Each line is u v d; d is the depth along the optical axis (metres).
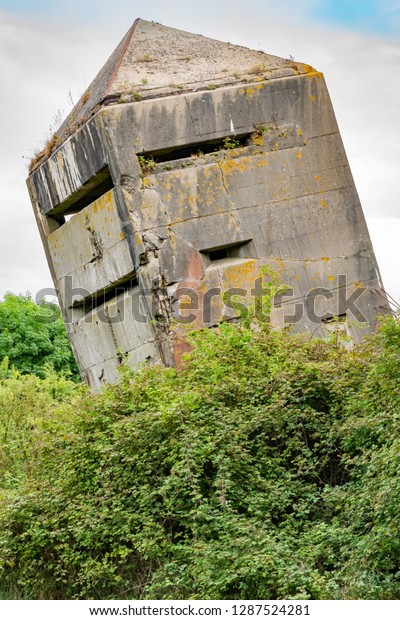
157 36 18.88
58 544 11.09
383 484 9.50
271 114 18.09
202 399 11.84
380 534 9.09
